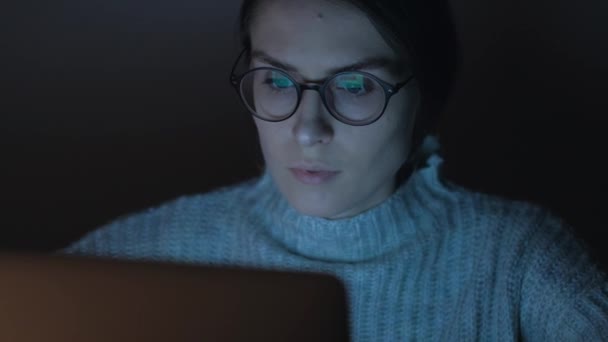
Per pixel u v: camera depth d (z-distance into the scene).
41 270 0.57
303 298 0.57
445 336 1.14
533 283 1.14
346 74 0.93
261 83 0.98
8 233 2.71
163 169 2.82
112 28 3.20
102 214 2.73
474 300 1.15
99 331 0.56
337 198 1.01
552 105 2.90
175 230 1.26
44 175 2.82
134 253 1.27
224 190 1.28
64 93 3.06
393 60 0.95
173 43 3.21
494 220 1.17
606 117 2.85
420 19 0.96
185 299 0.56
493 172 2.74
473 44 3.05
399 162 1.04
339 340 0.58
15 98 3.04
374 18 0.91
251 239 1.19
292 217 1.13
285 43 0.94
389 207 1.13
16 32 3.14
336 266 1.12
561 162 2.74
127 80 3.10
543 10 3.06
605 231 2.59
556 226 1.20
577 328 1.07
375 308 1.14
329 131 0.96
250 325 0.57
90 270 0.57
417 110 1.05
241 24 1.04
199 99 3.04
